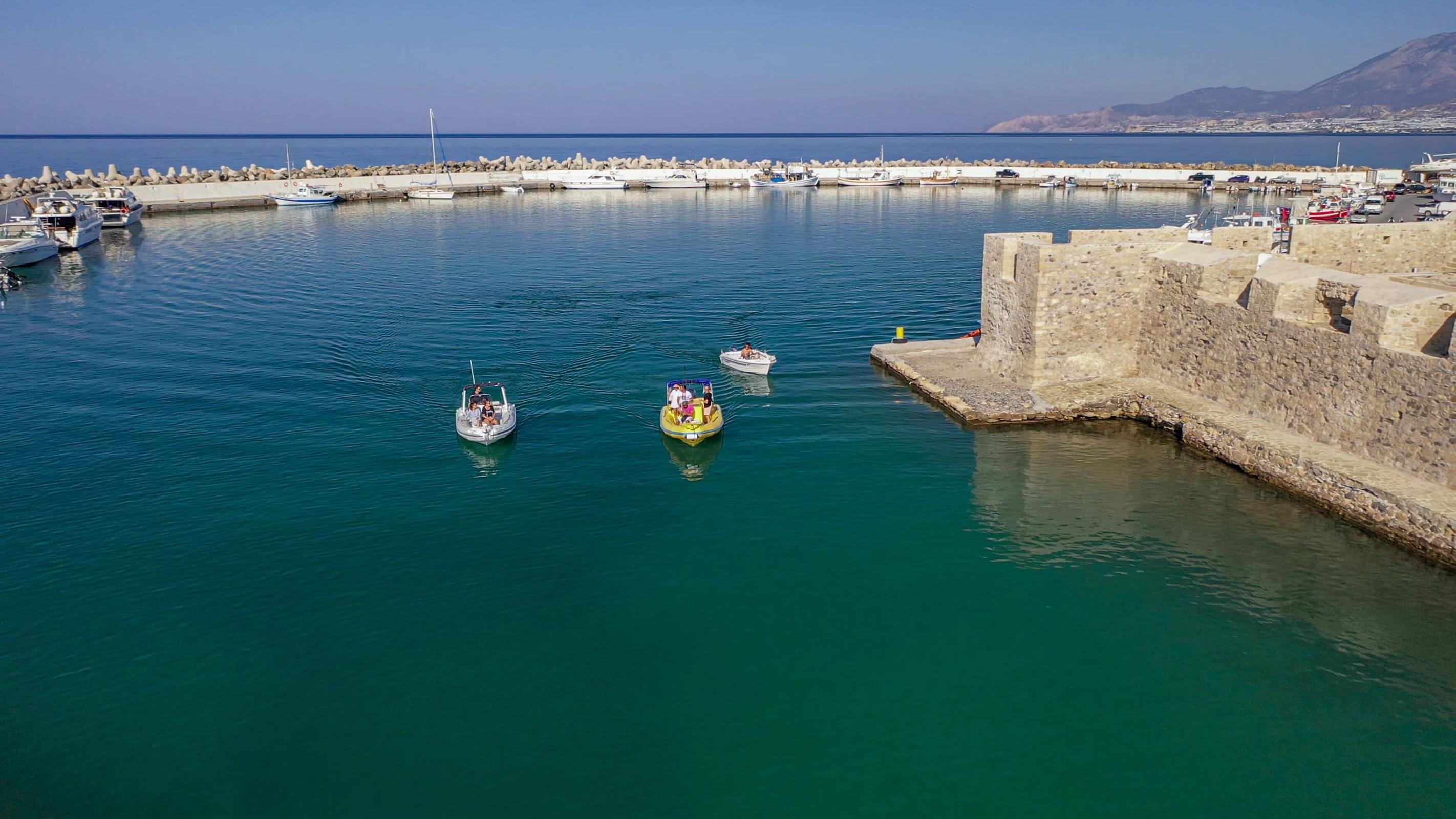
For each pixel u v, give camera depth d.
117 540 30.08
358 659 24.00
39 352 51.94
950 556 29.23
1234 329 36.00
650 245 93.81
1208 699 22.38
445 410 42.84
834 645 24.59
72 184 131.38
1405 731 21.17
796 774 20.02
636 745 20.89
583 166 183.50
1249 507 31.70
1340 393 31.61
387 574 28.16
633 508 32.75
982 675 23.36
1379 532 28.80
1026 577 27.98
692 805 19.16
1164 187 148.12
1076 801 19.23
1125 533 30.52
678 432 38.53
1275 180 138.25
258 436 39.28
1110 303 40.66
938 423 40.31
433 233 104.06
